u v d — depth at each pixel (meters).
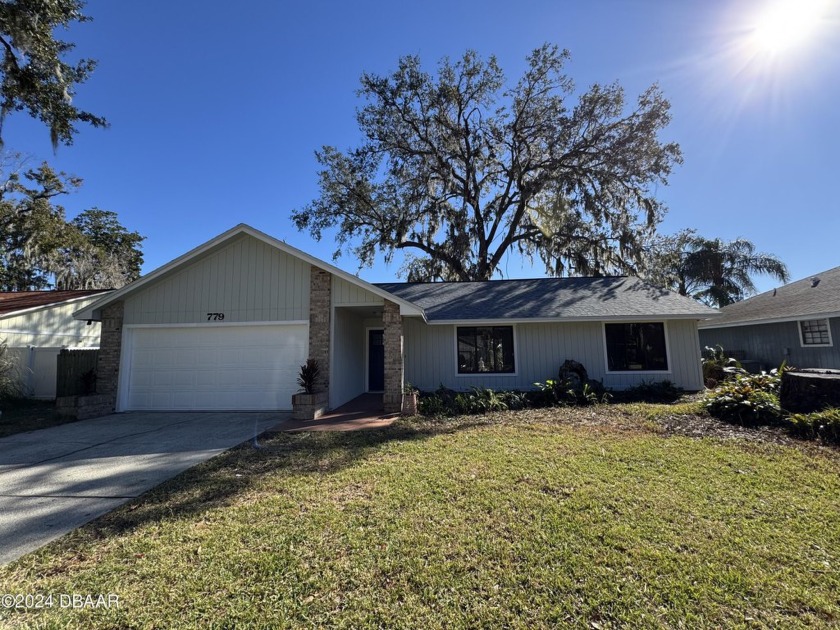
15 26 9.11
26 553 3.39
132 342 10.80
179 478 5.20
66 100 10.78
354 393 12.79
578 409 9.55
